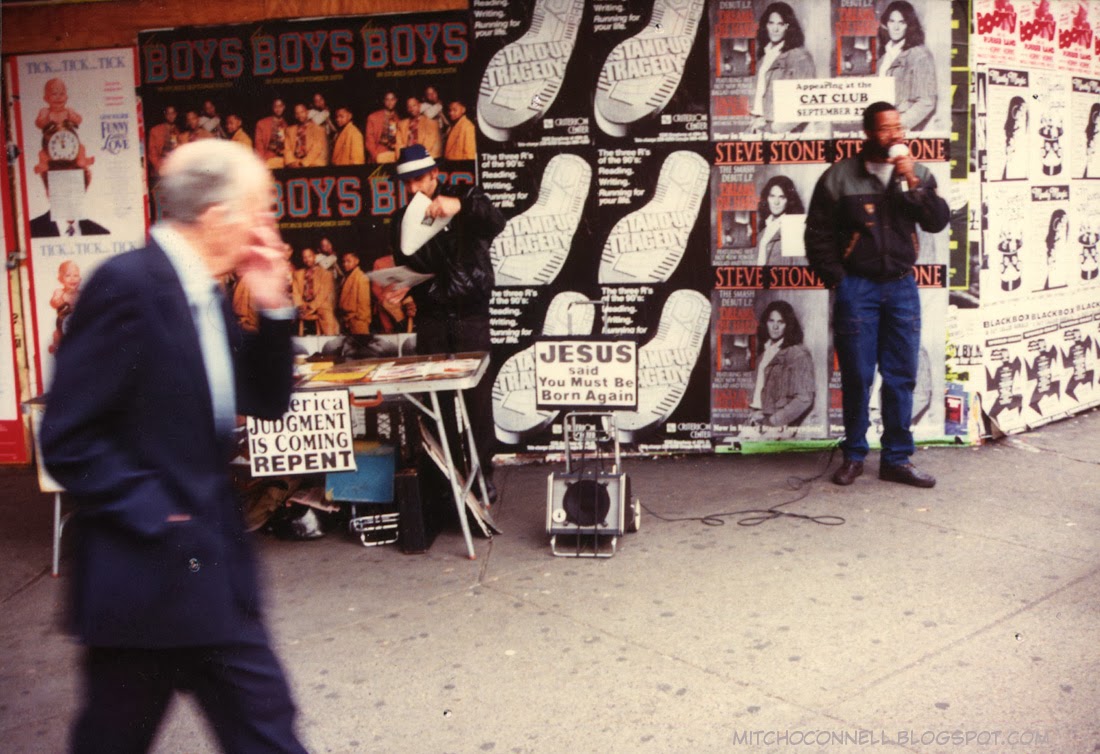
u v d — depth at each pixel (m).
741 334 6.45
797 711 3.47
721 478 6.12
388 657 4.03
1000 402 6.73
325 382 4.90
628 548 5.08
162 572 2.21
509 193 6.38
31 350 6.89
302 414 4.86
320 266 6.55
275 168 6.49
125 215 6.70
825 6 6.18
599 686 3.72
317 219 6.50
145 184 6.65
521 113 6.31
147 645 2.23
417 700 3.68
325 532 5.55
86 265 6.78
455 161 6.38
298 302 6.58
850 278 5.74
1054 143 6.81
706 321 6.46
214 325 2.37
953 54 6.23
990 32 6.31
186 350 2.25
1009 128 6.50
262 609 2.42
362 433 6.41
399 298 5.67
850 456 5.95
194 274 2.33
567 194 6.37
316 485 5.62
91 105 6.62
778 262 6.37
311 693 3.77
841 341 5.80
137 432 2.23
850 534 5.13
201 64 6.48
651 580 4.67
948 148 6.29
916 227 6.14
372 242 6.49
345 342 6.59
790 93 6.25
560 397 5.12
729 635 4.08
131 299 2.19
